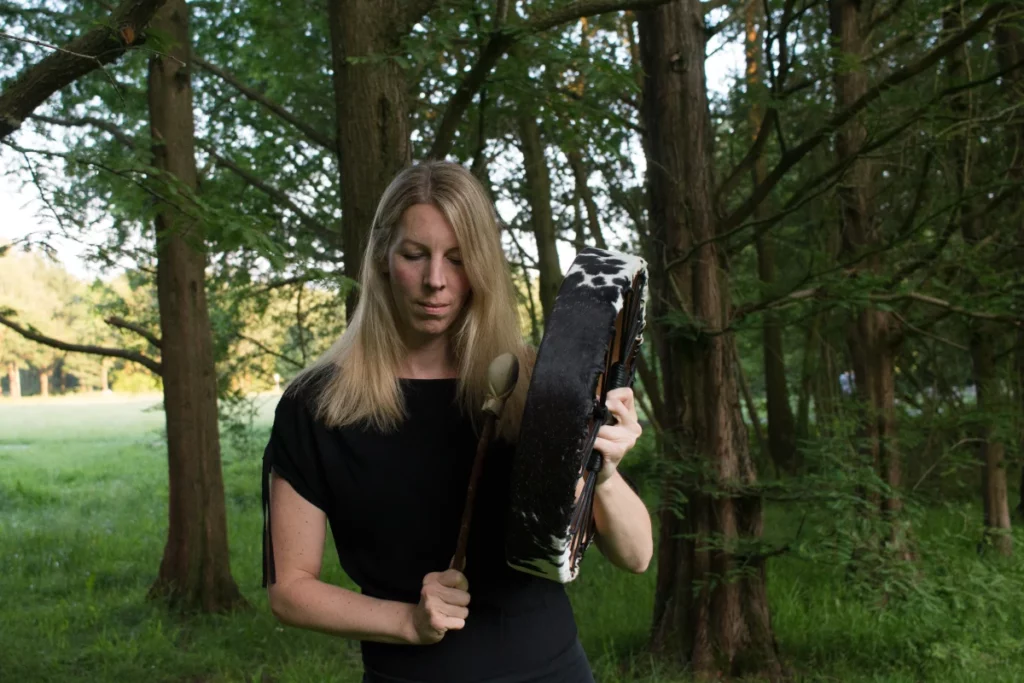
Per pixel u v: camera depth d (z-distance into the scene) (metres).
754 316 4.80
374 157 4.02
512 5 4.23
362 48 4.00
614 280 1.28
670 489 4.75
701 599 4.93
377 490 1.50
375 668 1.54
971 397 9.90
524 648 1.51
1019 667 4.53
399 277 1.47
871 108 4.74
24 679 5.03
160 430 14.07
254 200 7.91
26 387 57.50
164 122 6.53
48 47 2.65
